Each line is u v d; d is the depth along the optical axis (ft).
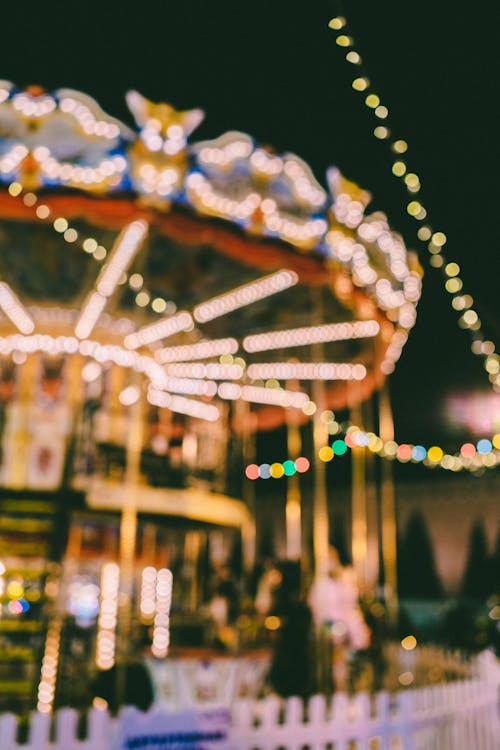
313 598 25.36
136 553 31.32
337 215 23.32
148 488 29.01
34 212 20.80
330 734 13.55
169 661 21.65
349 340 32.60
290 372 36.19
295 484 50.01
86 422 29.30
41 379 29.22
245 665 23.32
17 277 28.04
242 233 21.33
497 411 60.95
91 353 29.53
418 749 15.61
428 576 61.72
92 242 24.35
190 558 35.99
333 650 25.05
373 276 25.18
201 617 28.71
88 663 22.44
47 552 25.32
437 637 42.37
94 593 28.50
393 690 25.67
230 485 35.94
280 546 69.46
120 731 10.52
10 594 22.72
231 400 37.83
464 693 17.89
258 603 29.35
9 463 27.76
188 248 24.32
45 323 29.43
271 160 21.43
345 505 67.82
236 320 32.22
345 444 48.34
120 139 19.27
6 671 20.34
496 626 38.27
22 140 18.88
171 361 35.22
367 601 29.99
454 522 62.44
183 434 33.42
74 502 26.84
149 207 19.83
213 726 11.49
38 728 9.98
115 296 28.19
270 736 12.59
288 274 25.30
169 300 30.01
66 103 19.02
